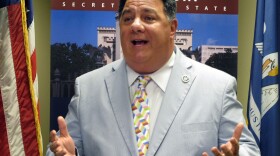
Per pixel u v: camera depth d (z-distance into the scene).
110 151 1.39
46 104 3.14
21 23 2.12
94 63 2.85
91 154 1.44
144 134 1.40
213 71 1.54
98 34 2.86
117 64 1.60
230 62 2.85
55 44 2.85
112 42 2.85
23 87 2.09
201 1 2.87
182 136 1.38
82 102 1.53
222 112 1.43
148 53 1.42
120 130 1.41
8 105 2.08
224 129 1.41
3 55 2.11
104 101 1.49
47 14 3.18
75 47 2.85
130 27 1.41
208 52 2.86
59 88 2.84
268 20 2.33
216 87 1.47
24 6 2.13
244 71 3.04
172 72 1.50
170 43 1.49
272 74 2.30
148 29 1.40
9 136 2.06
